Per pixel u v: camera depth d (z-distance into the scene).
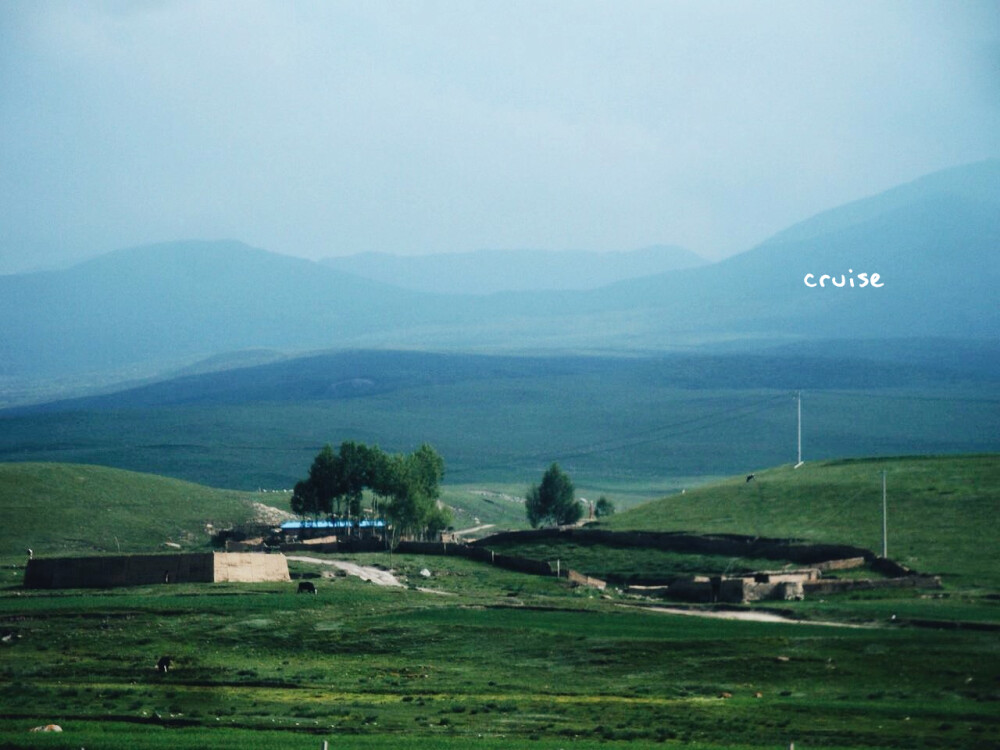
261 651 183.75
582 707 142.50
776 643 173.50
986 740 121.81
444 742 120.62
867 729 127.69
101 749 116.06
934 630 184.12
